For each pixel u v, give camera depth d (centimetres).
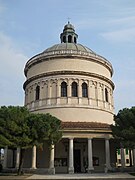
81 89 4956
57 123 3603
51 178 2981
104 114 5012
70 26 6278
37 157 4434
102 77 5225
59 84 4956
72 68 5072
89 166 4056
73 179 2877
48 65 5178
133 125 3619
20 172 3516
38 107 4956
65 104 4806
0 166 4397
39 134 3306
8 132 3219
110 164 4547
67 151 4388
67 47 5544
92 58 5269
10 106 3509
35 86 5219
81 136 4159
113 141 4522
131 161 4944
